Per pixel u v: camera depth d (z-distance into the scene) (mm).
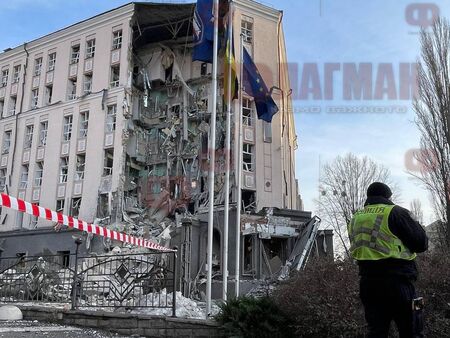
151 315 7680
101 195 33344
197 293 17516
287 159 37219
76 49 38969
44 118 38156
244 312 6750
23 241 34812
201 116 34031
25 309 8984
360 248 4090
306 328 6273
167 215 32688
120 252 25062
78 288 9453
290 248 23438
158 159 34844
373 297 3928
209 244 8742
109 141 34438
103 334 7520
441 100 19453
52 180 35938
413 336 3785
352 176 43875
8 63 41938
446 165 18688
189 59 36844
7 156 39344
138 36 36938
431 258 6746
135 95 36469
